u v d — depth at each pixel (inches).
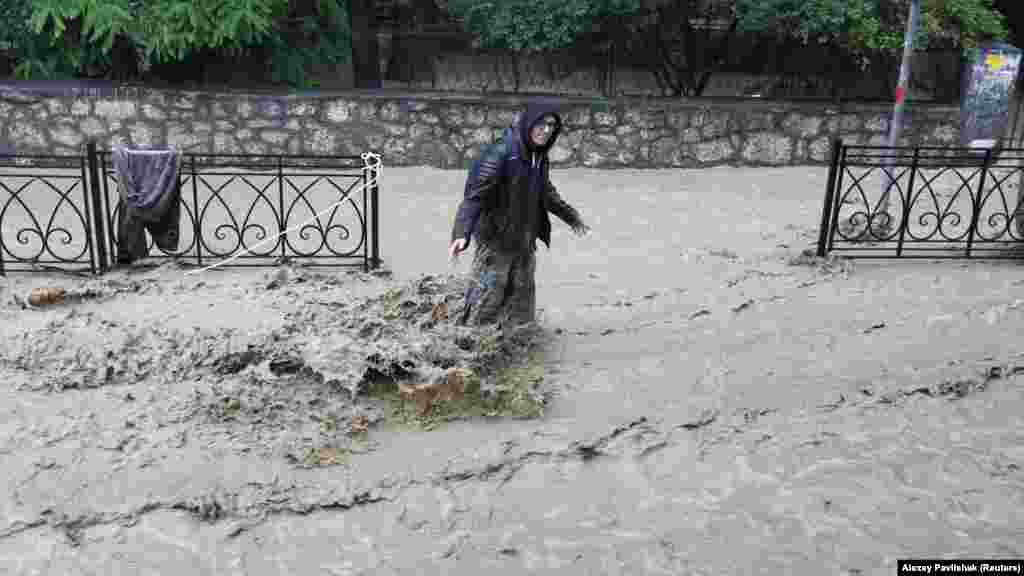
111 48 462.0
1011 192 413.7
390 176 449.1
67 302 242.2
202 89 458.9
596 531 137.9
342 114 457.1
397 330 210.1
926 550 129.9
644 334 221.8
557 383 190.9
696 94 488.7
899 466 152.4
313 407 176.6
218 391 178.4
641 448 161.5
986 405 173.2
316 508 144.4
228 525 139.8
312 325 215.9
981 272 274.7
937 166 286.7
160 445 161.0
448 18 488.7
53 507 142.3
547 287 269.7
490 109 458.9
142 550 133.3
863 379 186.4
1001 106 481.4
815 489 146.6
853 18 443.5
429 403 175.9
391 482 151.6
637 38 471.8
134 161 276.4
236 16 421.7
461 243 198.5
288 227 352.5
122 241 285.0
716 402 178.4
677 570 127.9
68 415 172.4
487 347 198.8
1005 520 136.6
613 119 464.4
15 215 364.5
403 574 128.4
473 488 150.1
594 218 376.2
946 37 473.1
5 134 448.8
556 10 443.2
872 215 299.4
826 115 473.4
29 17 452.4
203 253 310.0
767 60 484.4
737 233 349.1
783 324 225.1
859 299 244.7
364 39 482.0
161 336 209.5
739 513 141.3
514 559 131.5
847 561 128.3
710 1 462.0
